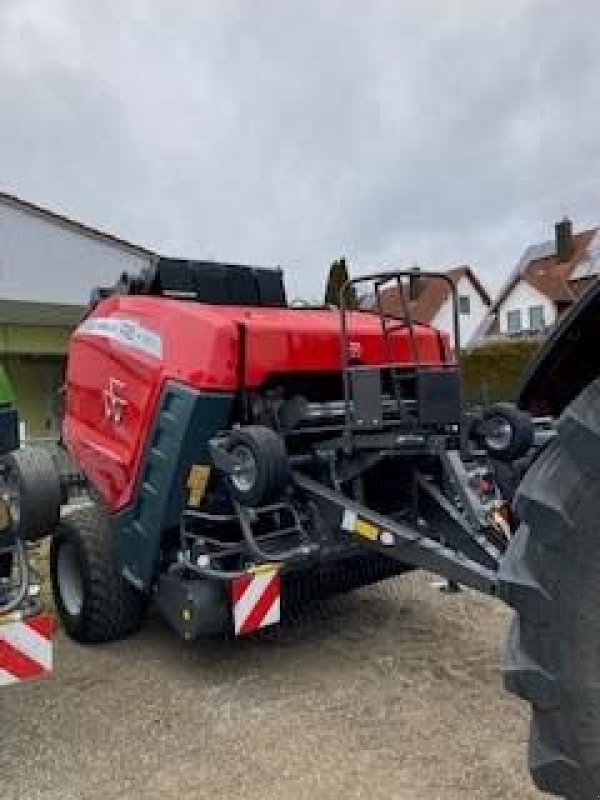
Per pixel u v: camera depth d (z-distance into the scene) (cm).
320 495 474
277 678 468
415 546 430
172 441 472
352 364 508
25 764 376
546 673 186
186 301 521
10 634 355
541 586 184
